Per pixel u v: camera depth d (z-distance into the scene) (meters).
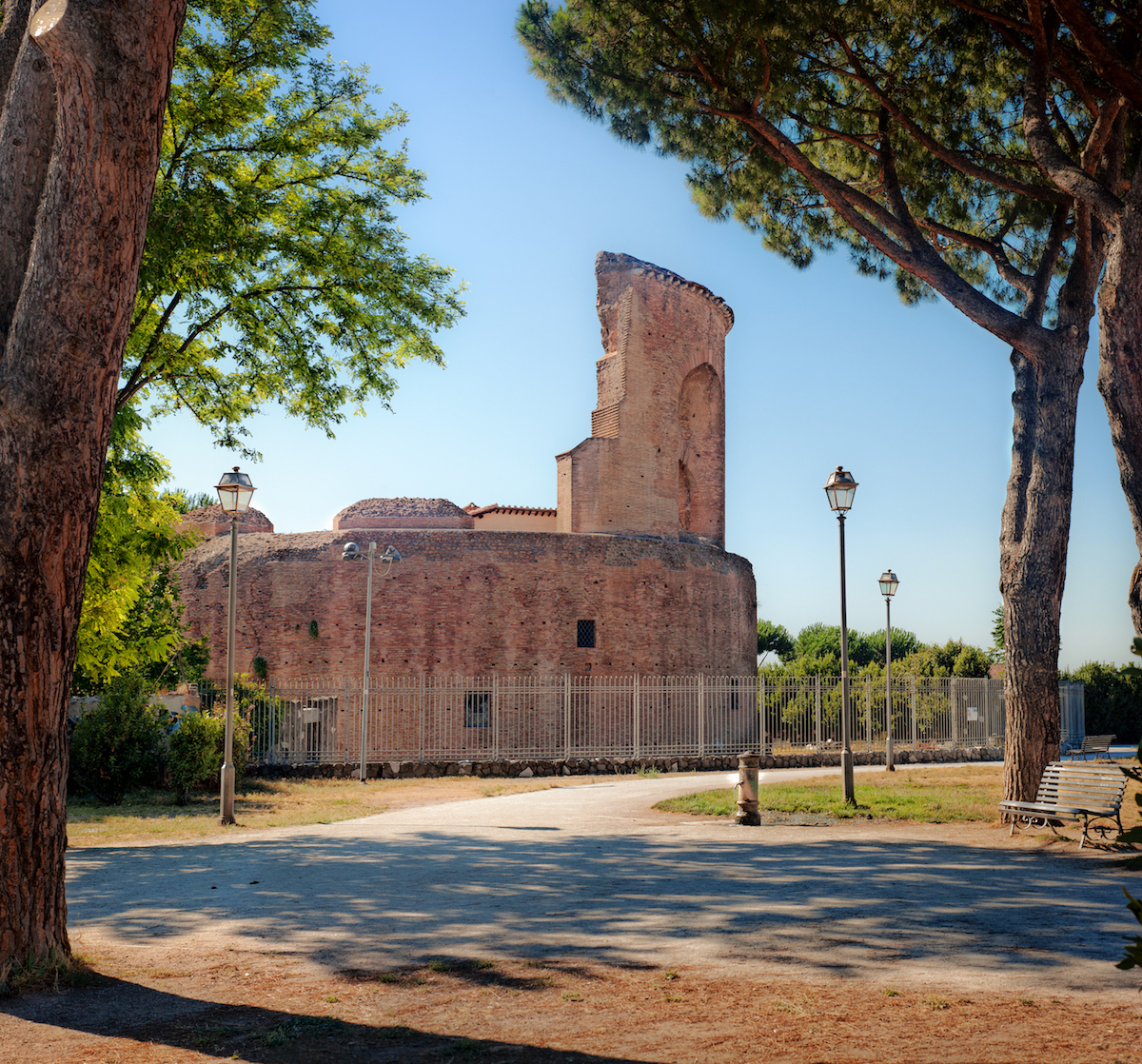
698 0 13.67
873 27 16.38
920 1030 5.24
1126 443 9.90
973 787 20.28
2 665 6.53
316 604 32.06
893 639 65.75
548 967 6.73
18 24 8.01
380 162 19.86
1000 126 17.59
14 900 6.58
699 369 41.44
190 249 15.98
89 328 6.77
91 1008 6.00
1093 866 10.92
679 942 7.39
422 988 6.30
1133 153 15.48
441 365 20.48
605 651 33.34
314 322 19.25
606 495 36.50
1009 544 14.91
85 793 20.31
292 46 18.22
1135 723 40.12
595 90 16.73
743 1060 4.84
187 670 28.84
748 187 18.59
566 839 13.80
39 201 7.29
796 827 14.91
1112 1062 4.68
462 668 31.91
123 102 6.70
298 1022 5.64
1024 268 19.44
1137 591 9.73
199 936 7.85
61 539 6.72
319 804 19.23
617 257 38.72
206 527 36.69
